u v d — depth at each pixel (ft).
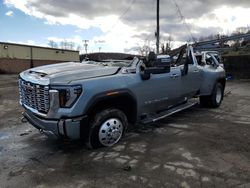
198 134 16.71
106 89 13.33
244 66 58.29
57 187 10.40
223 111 23.56
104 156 13.24
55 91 12.08
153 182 10.62
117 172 11.53
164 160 12.69
